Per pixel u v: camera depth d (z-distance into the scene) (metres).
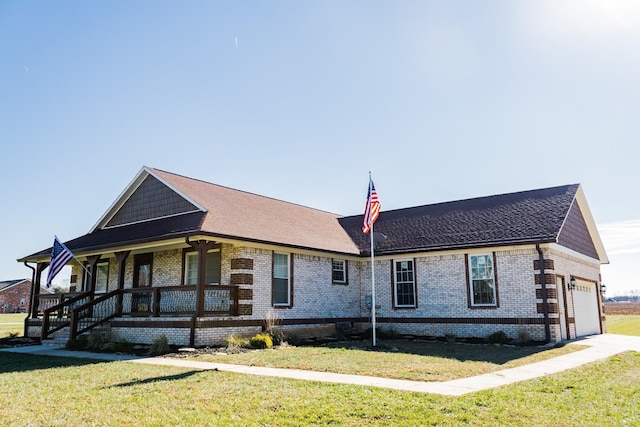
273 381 9.66
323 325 21.02
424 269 21.62
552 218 19.77
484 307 19.72
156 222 20.06
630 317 44.09
